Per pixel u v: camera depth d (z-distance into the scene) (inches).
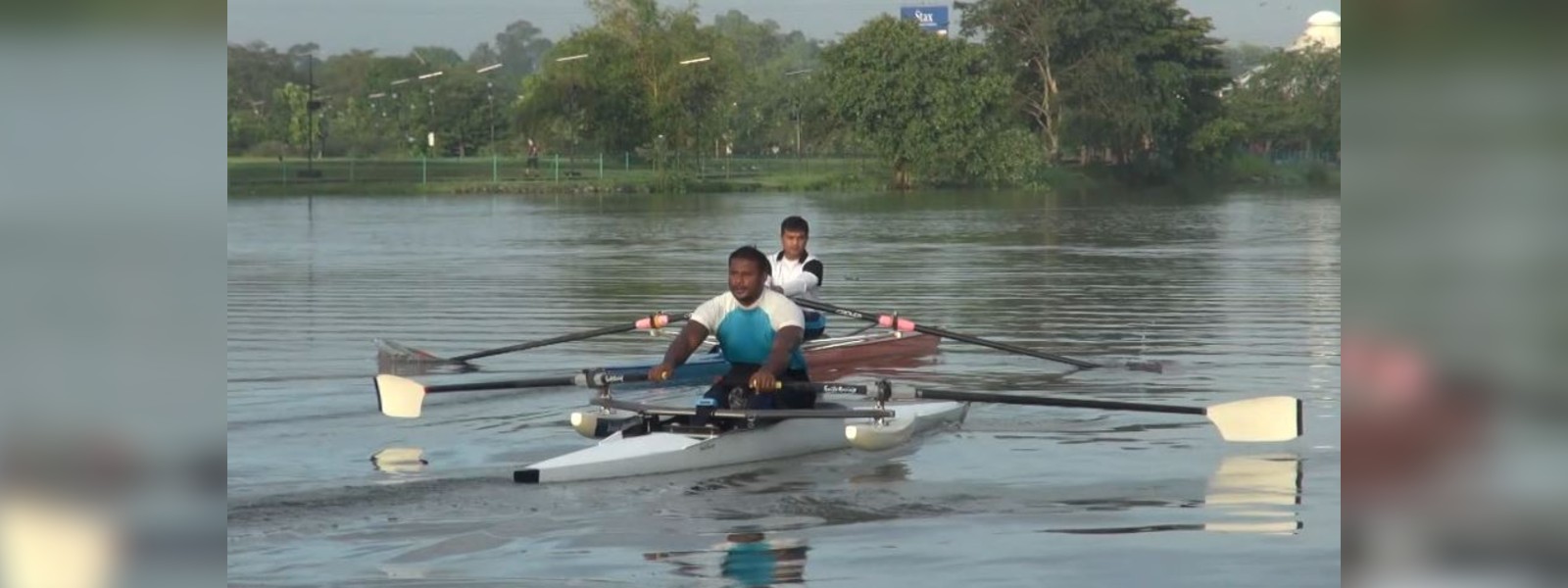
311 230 1920.5
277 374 682.8
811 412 495.2
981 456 509.0
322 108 4151.1
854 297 1055.6
